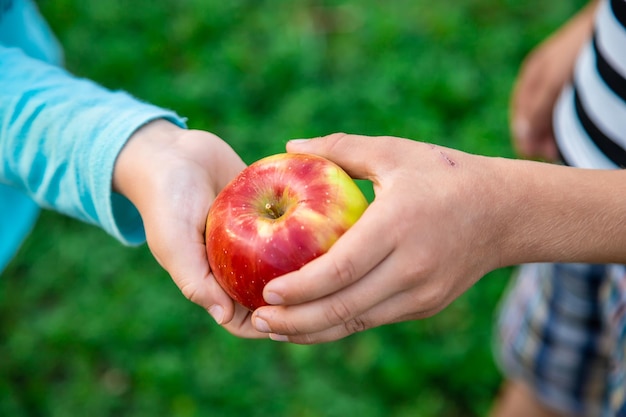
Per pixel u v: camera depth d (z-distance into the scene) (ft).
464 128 3.66
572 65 2.24
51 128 1.71
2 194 2.08
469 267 1.55
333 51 4.12
